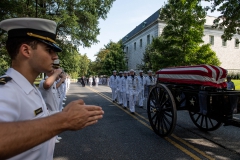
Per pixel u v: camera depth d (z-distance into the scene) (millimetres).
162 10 14688
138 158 3684
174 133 5242
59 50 1179
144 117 7484
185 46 13922
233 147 4176
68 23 13773
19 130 733
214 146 4250
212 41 36688
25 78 1035
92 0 15328
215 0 11633
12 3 9891
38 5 12969
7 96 875
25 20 1026
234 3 10719
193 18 13508
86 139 4871
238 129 5559
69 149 4203
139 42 39312
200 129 5523
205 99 3977
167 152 3951
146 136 5047
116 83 11414
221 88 4266
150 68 25484
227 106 3889
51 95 2918
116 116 7695
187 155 3785
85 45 16969
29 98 1015
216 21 12453
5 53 14070
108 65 39219
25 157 984
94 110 911
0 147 684
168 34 14203
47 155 1262
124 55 42000
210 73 4125
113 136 5082
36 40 1045
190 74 4555
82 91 21109
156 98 5191
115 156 3793
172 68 5465
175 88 4973
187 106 4805
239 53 38594
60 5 13875
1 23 1027
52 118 817
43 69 1095
